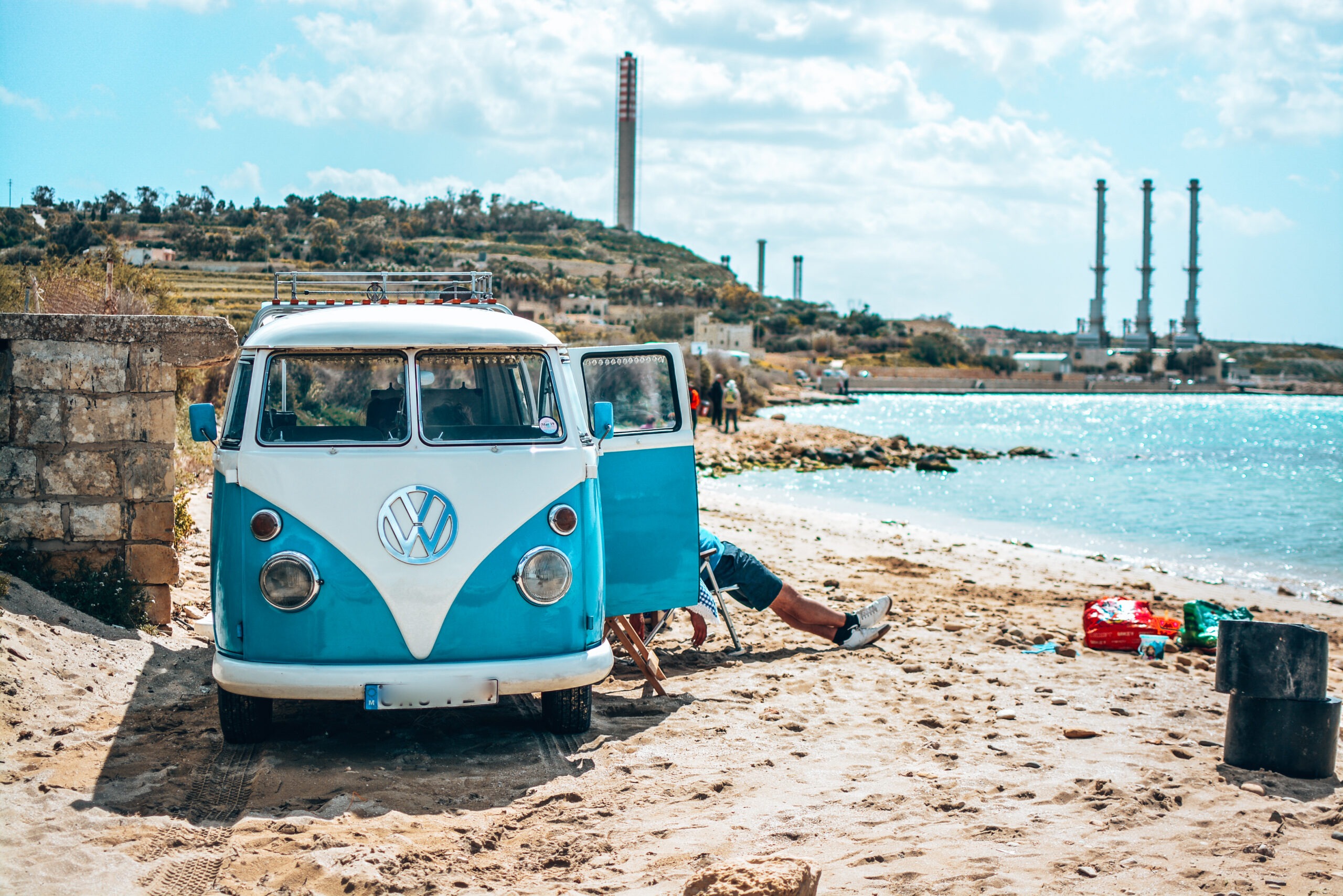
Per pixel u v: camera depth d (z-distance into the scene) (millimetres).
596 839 4793
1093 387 188000
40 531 7793
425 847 4602
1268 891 4270
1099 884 4316
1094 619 9578
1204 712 7191
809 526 18297
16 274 18047
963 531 20516
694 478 7496
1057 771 5812
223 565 5672
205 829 4711
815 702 7277
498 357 6133
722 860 4523
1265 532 21547
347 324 5957
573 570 5887
